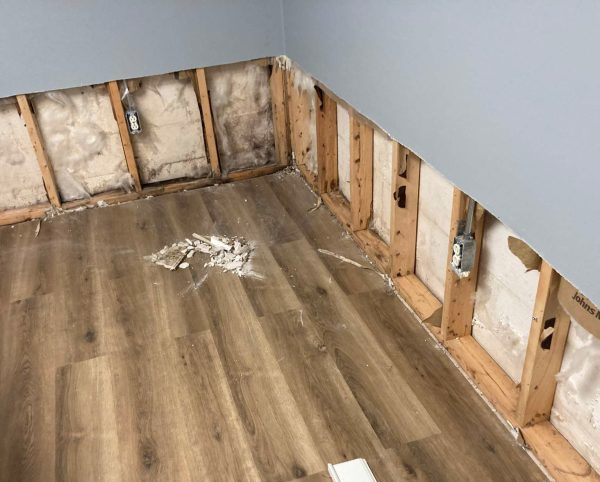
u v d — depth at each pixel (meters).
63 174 3.46
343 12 2.44
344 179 3.33
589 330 1.57
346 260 2.95
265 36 3.38
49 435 2.13
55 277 2.95
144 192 3.61
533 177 1.49
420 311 2.53
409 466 1.95
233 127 3.67
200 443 2.07
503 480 1.89
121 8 3.04
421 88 1.95
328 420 2.12
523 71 1.42
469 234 1.99
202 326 2.58
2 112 3.16
